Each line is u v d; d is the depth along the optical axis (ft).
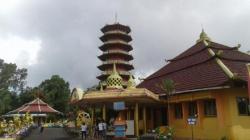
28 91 360.69
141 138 92.07
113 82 114.62
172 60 130.21
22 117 204.23
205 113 93.97
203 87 90.89
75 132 123.44
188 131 97.09
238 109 88.12
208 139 89.92
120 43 199.62
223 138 85.20
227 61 101.35
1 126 128.77
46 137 119.03
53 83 352.69
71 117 208.95
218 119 87.86
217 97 89.10
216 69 94.94
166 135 92.38
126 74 189.26
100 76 193.67
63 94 347.97
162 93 106.22
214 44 118.42
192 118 84.69
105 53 198.90
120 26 203.21
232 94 88.43
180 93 99.60
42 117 268.62
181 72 112.88
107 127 105.60
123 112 122.01
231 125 85.81
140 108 117.19
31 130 157.99
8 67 374.63
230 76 85.40
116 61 196.03
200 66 105.09
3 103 305.53
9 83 372.38
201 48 115.85
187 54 122.83
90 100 99.25
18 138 111.75
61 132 149.79
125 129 97.35
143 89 95.20
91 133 111.65
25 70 389.19
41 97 334.65
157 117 117.39
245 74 94.07
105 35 202.39
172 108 105.70
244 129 86.33
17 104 354.13
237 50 118.52
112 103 106.11
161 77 122.83
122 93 96.27
